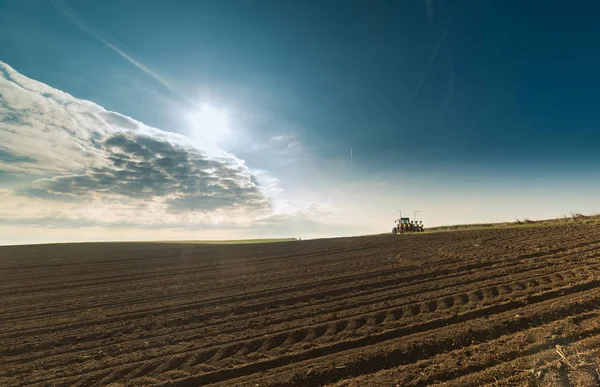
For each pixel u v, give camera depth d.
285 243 23.12
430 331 5.80
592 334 4.93
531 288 7.23
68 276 13.62
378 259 12.90
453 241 15.89
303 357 5.35
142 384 4.89
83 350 6.23
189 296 9.41
